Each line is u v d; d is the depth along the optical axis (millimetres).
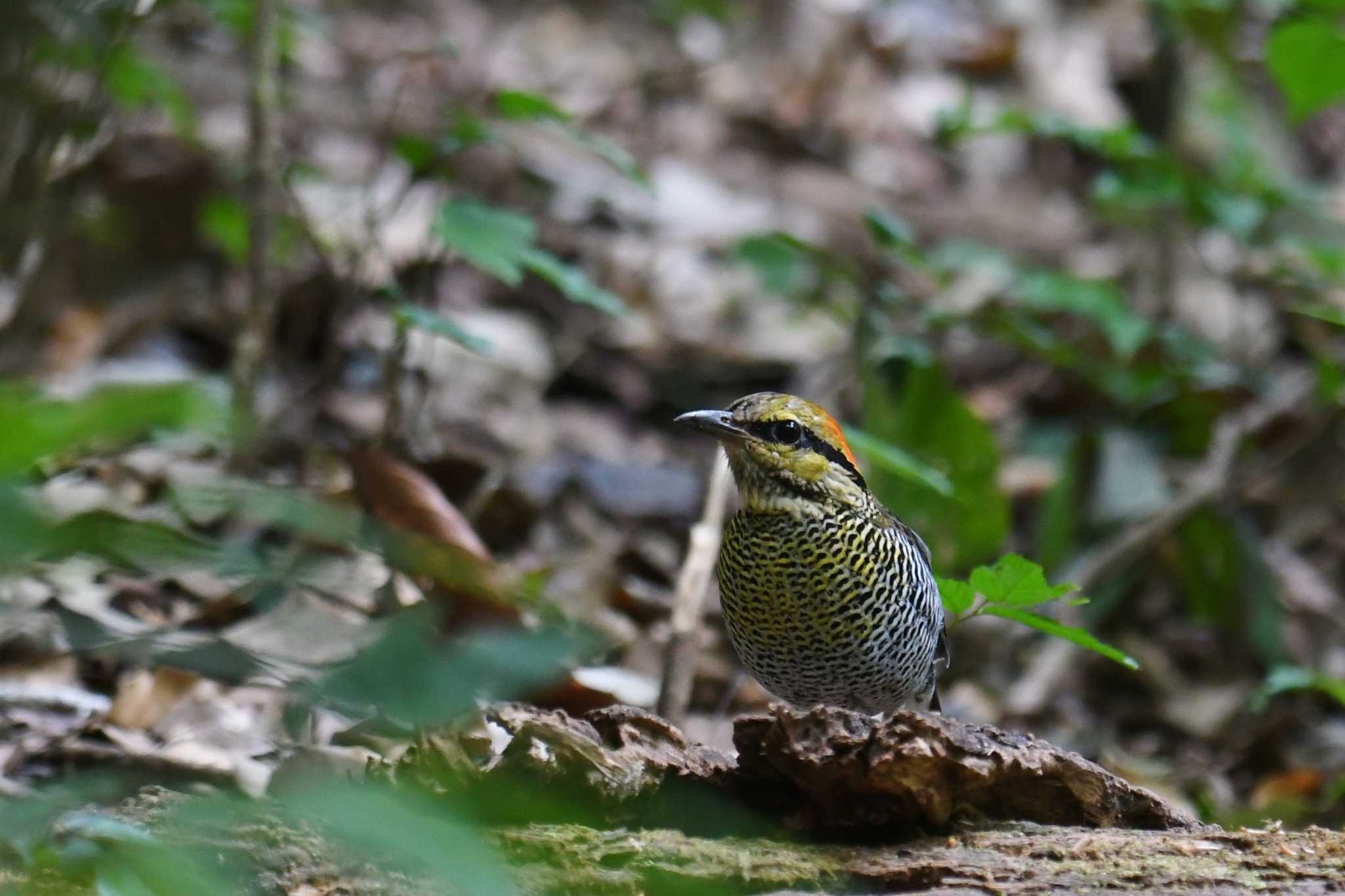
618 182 17875
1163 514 13633
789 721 6004
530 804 5973
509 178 16828
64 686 8805
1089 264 17859
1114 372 13797
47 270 11266
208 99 14922
